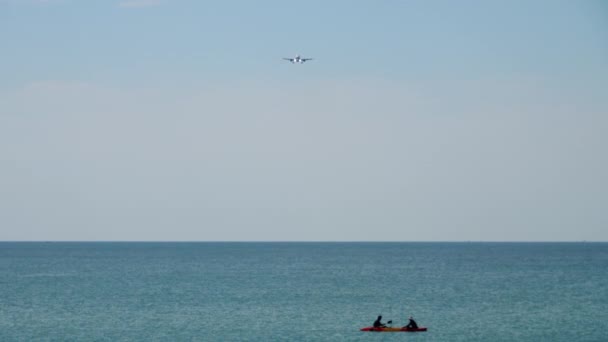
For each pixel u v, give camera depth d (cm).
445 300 13238
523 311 11494
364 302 12850
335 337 8988
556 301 13025
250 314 11069
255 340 8750
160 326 9812
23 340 8762
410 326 9488
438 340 8781
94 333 9250
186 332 9319
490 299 13388
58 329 9562
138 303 12650
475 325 9969
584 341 8731
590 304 12494
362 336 9062
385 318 10688
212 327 9738
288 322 10212
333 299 13362
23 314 11069
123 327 9731
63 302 12800
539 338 8919
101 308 11875
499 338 8925
